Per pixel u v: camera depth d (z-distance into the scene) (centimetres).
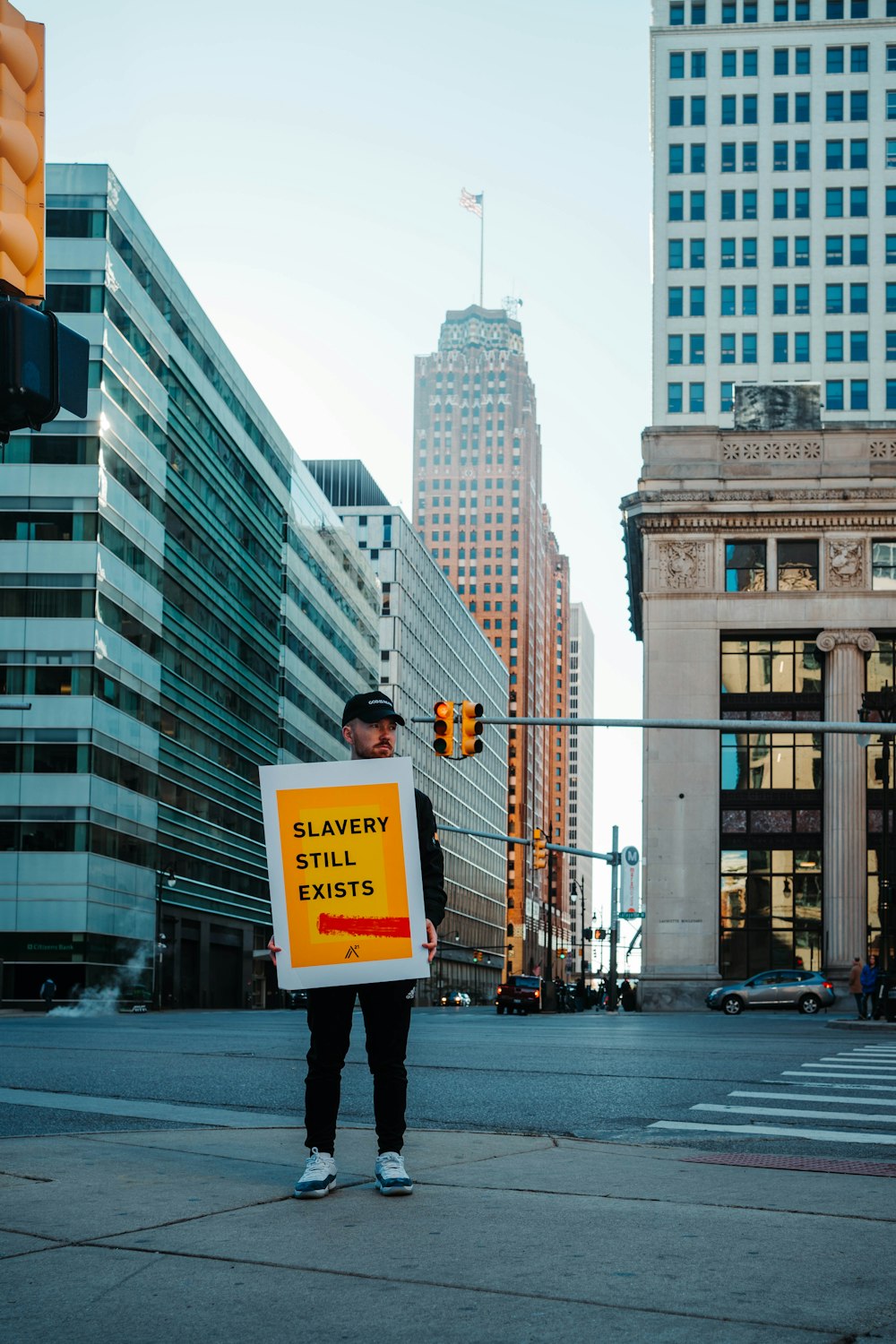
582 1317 397
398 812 593
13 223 663
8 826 5834
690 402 8638
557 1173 645
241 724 8312
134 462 6475
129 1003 6272
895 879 5778
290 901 589
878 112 8762
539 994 5834
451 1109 982
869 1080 1298
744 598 6006
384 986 593
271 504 9031
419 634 14600
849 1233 509
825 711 5928
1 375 657
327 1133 587
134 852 6431
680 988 5781
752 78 8862
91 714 5894
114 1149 708
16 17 680
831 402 8581
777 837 5912
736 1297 419
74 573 5966
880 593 5925
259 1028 2814
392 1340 377
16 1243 491
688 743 5959
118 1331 389
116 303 6262
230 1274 447
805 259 8706
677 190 8825
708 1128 880
